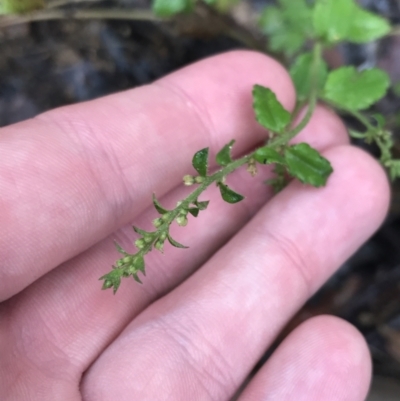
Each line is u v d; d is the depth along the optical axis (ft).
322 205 0.28
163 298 0.27
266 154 0.23
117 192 0.25
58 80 0.37
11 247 0.22
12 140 0.23
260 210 0.29
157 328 0.26
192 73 0.29
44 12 0.36
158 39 0.39
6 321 0.24
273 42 0.36
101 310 0.26
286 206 0.28
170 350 0.25
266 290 0.27
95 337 0.26
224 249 0.28
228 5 0.36
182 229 0.29
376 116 0.30
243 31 0.38
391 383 0.36
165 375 0.25
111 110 0.26
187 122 0.28
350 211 0.28
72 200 0.23
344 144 0.32
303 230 0.28
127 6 0.37
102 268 0.27
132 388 0.24
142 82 0.38
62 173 0.23
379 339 0.37
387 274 0.38
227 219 0.31
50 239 0.23
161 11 0.32
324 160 0.26
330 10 0.31
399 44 0.38
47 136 0.24
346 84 0.31
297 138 0.31
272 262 0.27
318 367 0.25
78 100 0.37
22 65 0.37
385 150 0.30
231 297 0.26
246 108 0.29
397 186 0.37
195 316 0.26
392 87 0.38
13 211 0.22
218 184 0.21
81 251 0.25
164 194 0.29
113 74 0.38
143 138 0.26
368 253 0.39
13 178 0.22
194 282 0.27
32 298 0.25
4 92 0.36
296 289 0.28
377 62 0.38
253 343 0.27
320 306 0.38
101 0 0.37
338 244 0.28
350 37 0.32
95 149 0.25
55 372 0.24
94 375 0.25
